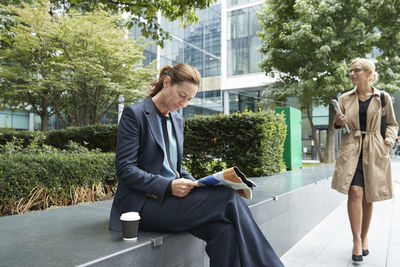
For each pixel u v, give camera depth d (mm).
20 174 3537
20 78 12609
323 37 10156
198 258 1918
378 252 3156
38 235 1682
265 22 12039
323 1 10414
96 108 14625
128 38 13742
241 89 20406
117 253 1359
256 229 1550
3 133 10758
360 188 2850
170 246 1665
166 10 5883
